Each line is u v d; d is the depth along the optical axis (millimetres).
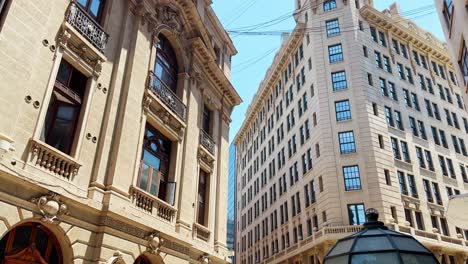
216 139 21562
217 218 19625
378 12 41062
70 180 10711
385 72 39219
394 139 35500
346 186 31969
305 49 42125
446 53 46031
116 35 14016
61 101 11180
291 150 42594
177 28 18516
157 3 16984
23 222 9211
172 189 15586
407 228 30047
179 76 18688
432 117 41094
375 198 30594
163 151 16203
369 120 34000
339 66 37438
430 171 36562
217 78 22094
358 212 30688
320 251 30625
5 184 8750
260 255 47781
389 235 5836
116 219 11758
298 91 42781
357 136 33562
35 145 9688
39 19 10445
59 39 11070
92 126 11992
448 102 44531
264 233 48031
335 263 5941
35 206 9328
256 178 54938
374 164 32000
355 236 6051
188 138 17750
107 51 13305
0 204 8531
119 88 13461
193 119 18672
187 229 15867
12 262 9102
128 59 14289
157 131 15992
